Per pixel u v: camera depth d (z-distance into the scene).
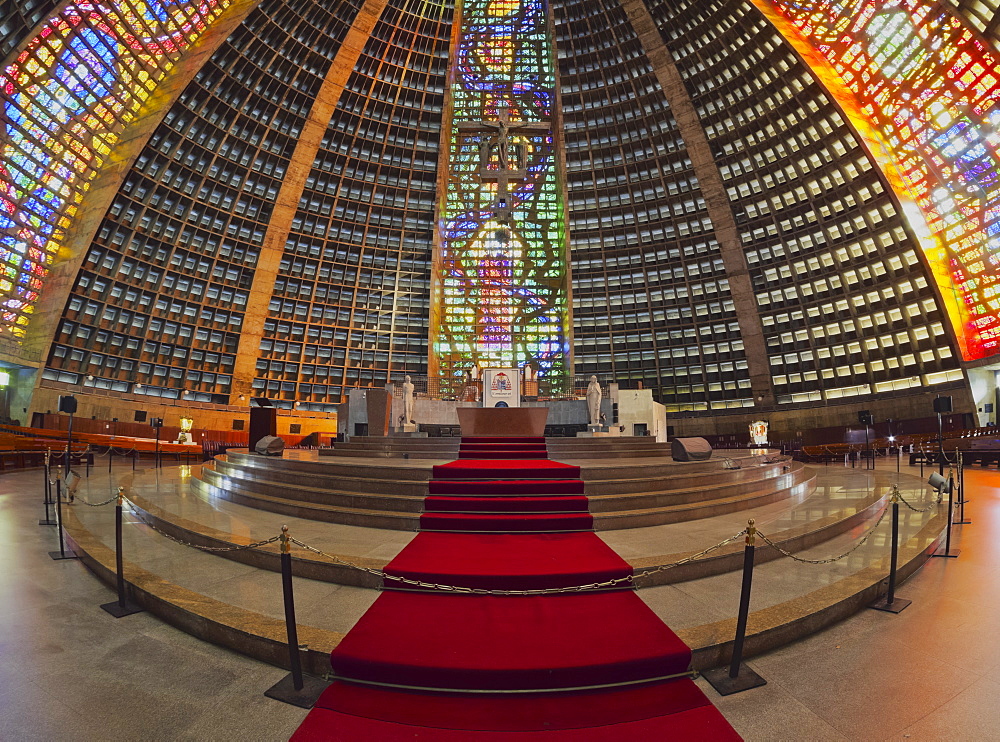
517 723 3.31
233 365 41.72
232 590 5.32
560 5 46.72
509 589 5.16
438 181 46.94
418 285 47.53
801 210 41.91
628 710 3.46
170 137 36.97
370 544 6.55
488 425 15.15
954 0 28.31
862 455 32.72
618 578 5.27
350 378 45.72
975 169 32.56
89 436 30.53
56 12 26.45
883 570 5.78
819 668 4.02
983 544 7.81
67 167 33.28
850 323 41.03
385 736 3.18
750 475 10.73
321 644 4.03
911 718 3.38
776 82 40.22
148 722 3.37
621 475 9.23
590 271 48.75
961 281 36.47
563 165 48.62
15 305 33.31
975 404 35.41
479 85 49.19
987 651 4.29
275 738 3.21
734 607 4.78
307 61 42.22
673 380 47.53
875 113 36.69
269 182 42.66
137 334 37.56
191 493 11.86
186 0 33.59
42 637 4.63
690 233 46.84
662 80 45.12
